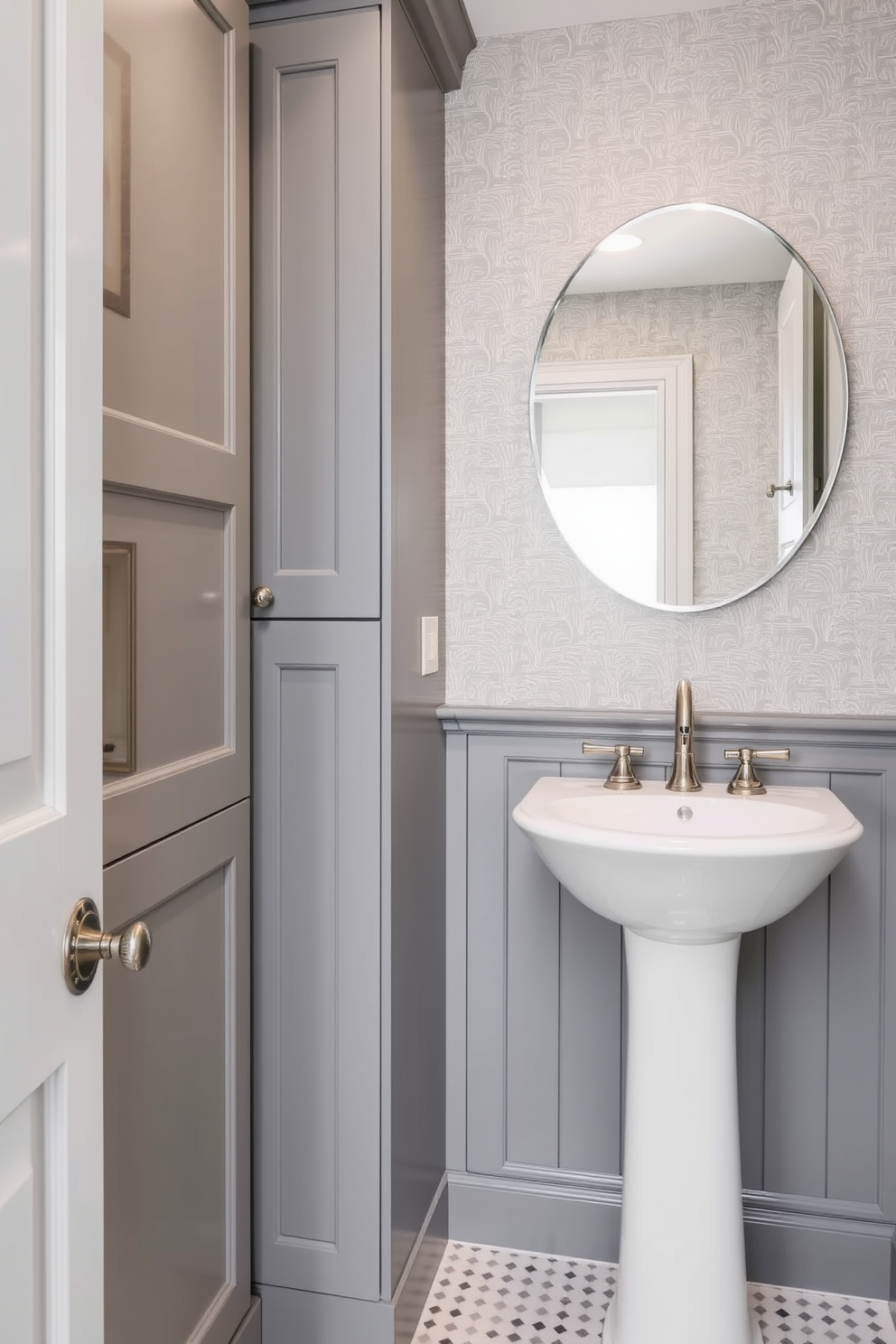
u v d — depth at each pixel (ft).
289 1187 5.36
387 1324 5.22
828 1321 5.77
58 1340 2.37
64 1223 2.39
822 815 5.02
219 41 4.75
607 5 6.07
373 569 5.17
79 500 2.46
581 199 6.32
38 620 2.33
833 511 6.06
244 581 5.11
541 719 6.29
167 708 4.34
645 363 6.25
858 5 5.91
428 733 6.08
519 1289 6.05
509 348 6.47
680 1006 5.02
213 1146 4.84
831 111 5.96
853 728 5.88
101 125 2.57
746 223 6.07
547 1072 6.47
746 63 6.06
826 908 6.05
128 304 3.91
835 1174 6.07
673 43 6.15
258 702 5.33
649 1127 5.10
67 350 2.38
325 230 5.18
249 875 5.24
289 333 5.25
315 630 5.25
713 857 4.34
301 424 5.24
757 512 6.13
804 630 6.13
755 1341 5.34
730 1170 5.07
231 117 4.83
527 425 6.47
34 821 2.28
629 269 6.25
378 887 5.22
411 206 5.56
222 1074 4.95
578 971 6.41
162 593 4.29
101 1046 2.60
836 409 5.98
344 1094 5.28
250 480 5.25
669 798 5.54
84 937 2.45
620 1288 5.29
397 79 5.25
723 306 6.14
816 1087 6.09
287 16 5.19
